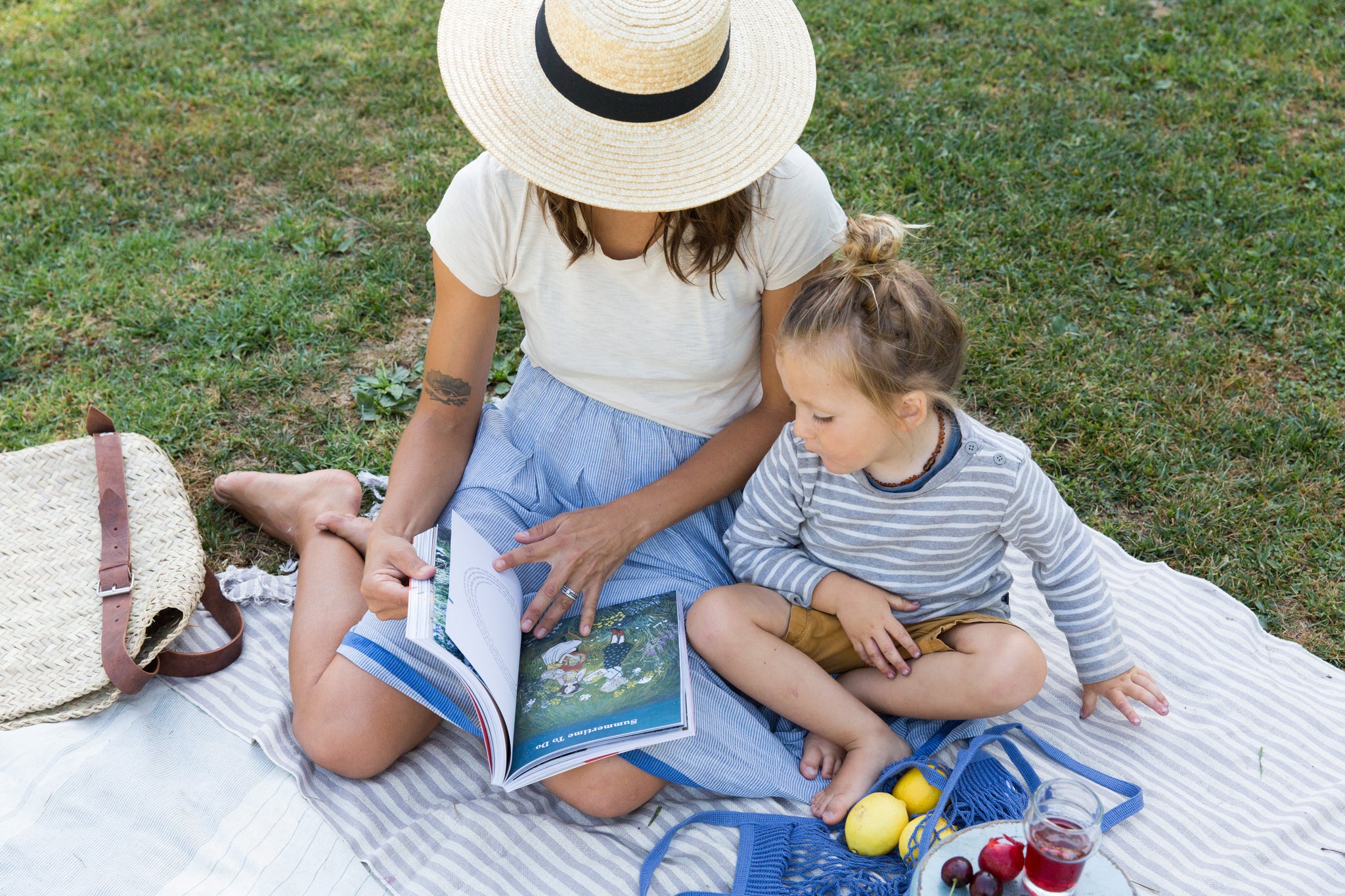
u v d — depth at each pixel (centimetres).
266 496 259
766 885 187
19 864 183
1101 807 151
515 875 191
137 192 402
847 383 183
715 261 197
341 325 340
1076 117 454
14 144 424
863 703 215
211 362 325
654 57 165
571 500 228
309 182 407
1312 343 333
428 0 552
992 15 533
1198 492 283
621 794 198
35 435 297
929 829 180
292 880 186
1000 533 207
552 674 198
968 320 342
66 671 214
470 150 432
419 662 200
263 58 497
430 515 220
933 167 420
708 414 223
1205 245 376
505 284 214
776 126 179
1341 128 449
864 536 208
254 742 208
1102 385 319
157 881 183
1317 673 232
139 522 238
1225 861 191
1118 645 214
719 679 212
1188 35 515
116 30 514
